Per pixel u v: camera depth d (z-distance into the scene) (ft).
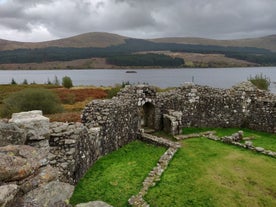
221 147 66.28
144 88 79.10
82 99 189.06
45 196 18.83
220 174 50.47
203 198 41.93
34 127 35.53
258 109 85.76
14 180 19.36
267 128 83.66
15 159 20.63
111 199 41.27
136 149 65.77
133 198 40.96
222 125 89.30
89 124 59.06
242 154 61.16
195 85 89.20
